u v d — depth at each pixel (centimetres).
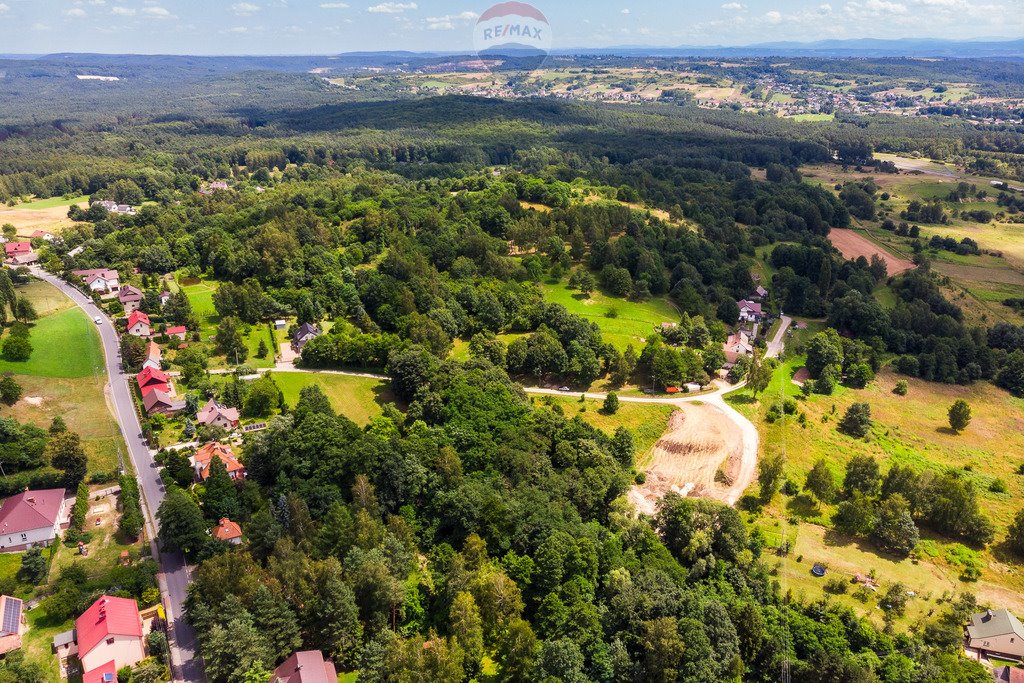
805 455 15025
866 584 10956
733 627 8925
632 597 9112
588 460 12719
